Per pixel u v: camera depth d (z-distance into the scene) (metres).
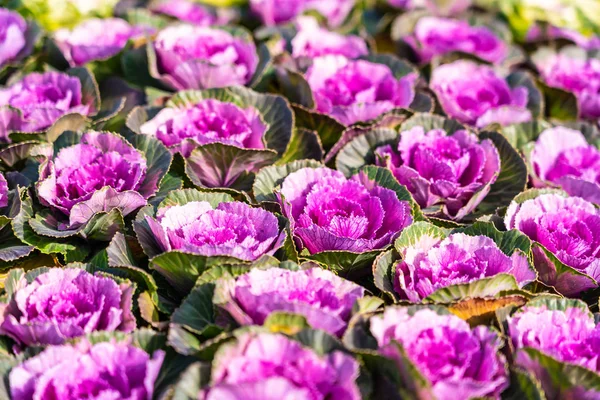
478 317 2.02
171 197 2.27
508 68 3.86
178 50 3.14
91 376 1.70
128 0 4.00
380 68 3.12
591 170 2.74
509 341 1.89
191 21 4.02
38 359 1.72
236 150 2.47
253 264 1.98
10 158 2.57
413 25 4.12
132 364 1.73
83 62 3.31
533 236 2.37
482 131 2.81
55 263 2.40
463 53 3.64
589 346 1.90
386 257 2.18
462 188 2.50
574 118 3.49
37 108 2.65
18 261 2.37
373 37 4.39
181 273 2.04
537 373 1.83
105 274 2.01
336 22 4.28
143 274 2.01
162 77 3.03
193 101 2.84
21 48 3.29
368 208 2.32
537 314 1.95
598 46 4.09
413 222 2.28
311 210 2.29
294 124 3.01
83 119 2.73
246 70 3.13
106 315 1.92
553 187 2.71
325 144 3.07
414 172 2.48
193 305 1.94
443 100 3.17
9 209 2.28
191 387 1.66
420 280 2.06
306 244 2.27
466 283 1.95
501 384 1.75
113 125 2.99
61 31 3.39
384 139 2.74
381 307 2.10
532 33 4.20
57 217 2.33
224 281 1.89
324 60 3.12
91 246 2.35
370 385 1.76
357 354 1.75
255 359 1.64
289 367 1.63
